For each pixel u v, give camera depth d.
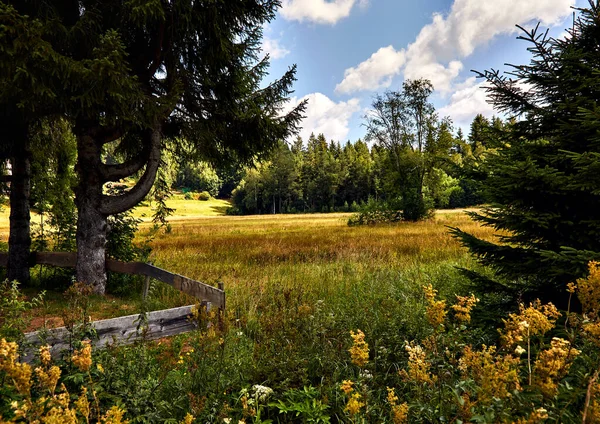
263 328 4.20
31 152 7.95
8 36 4.73
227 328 3.39
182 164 9.60
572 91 3.41
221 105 8.12
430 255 11.40
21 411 1.48
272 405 2.76
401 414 1.96
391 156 32.59
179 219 57.38
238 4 7.21
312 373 3.38
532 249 3.67
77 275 7.01
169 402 2.80
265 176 89.56
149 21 6.27
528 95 4.00
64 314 3.01
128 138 8.50
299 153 110.75
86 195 7.07
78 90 5.40
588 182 3.02
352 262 10.45
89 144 7.08
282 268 10.28
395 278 7.75
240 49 7.56
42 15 5.59
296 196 92.81
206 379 3.12
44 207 9.14
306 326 3.86
